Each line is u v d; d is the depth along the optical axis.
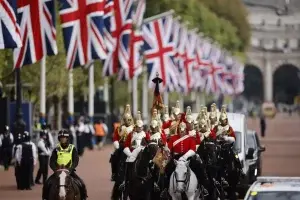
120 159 97.62
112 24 177.75
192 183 91.31
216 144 99.88
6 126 159.38
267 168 171.62
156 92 104.62
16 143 130.62
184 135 93.75
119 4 177.25
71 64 140.12
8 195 121.06
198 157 92.81
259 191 67.62
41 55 128.62
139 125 96.06
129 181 93.50
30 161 128.25
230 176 107.62
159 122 95.38
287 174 157.50
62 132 83.75
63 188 80.81
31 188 129.38
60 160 83.44
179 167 91.06
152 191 93.06
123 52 178.38
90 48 139.62
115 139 98.81
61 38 190.25
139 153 93.19
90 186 133.25
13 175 150.38
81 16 139.75
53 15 129.25
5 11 114.81
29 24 128.50
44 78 184.88
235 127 122.12
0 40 114.88
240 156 119.25
